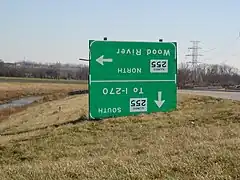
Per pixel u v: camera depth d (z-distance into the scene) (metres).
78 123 17.02
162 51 17.78
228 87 68.00
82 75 123.50
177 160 7.98
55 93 69.12
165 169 7.44
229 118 14.99
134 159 8.54
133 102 17.36
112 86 16.95
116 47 16.91
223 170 7.04
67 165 8.55
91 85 16.62
